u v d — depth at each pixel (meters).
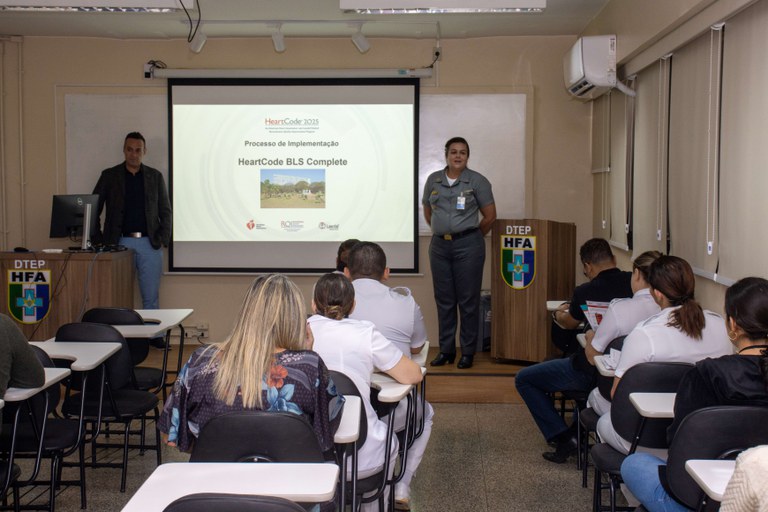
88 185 7.04
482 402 5.64
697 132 4.24
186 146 6.98
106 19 6.31
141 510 1.72
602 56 5.50
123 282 6.35
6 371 2.74
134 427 5.05
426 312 7.00
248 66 6.97
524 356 5.93
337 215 6.98
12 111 7.02
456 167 5.89
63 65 7.00
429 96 6.90
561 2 5.71
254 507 1.52
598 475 3.31
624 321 3.48
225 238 7.03
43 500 3.73
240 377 2.16
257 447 2.06
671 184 4.71
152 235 6.67
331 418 2.22
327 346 2.80
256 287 2.25
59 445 3.26
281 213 7.01
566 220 6.93
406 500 3.49
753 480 1.43
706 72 4.09
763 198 3.38
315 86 6.91
